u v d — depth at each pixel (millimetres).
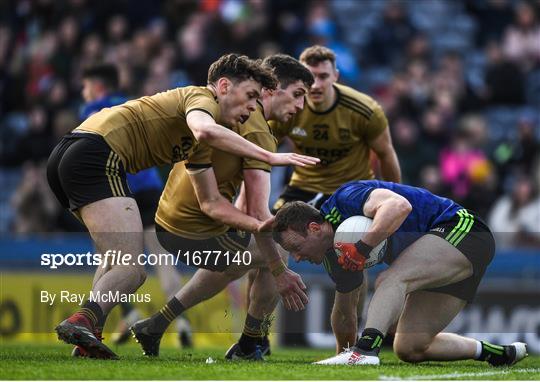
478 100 51969
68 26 51656
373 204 20344
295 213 20953
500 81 53219
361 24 59094
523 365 23516
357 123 26812
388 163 27484
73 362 20281
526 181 43562
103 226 20562
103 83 31078
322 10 53656
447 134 48094
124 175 21125
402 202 20141
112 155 20875
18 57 52938
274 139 22797
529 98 54969
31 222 43844
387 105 48375
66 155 20844
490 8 60562
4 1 54281
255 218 22047
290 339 29547
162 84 47688
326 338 29406
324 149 27141
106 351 20781
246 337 23156
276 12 53969
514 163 47250
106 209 20578
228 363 21281
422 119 48531
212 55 49719
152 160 21547
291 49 51594
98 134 20891
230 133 20000
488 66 54781
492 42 56281
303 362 22672
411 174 45688
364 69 54375
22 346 29016
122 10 53375
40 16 53688
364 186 20938
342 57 52094
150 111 21219
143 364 20188
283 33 51781
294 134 27156
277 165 19828
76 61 51125
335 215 20875
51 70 50844
